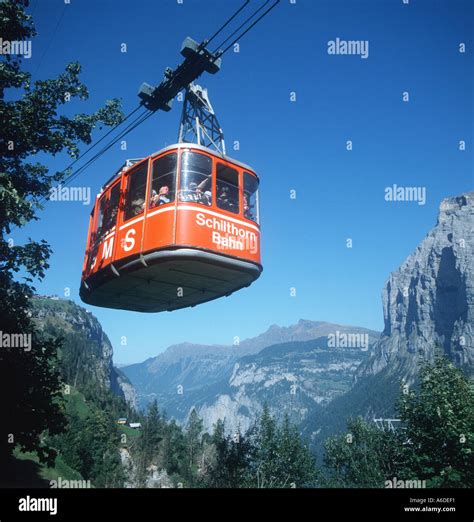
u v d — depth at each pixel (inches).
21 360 705.0
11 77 674.8
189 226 619.5
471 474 738.8
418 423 836.0
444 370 903.7
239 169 701.9
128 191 706.8
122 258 674.8
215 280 727.1
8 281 744.3
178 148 644.1
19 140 701.3
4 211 655.1
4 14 661.9
